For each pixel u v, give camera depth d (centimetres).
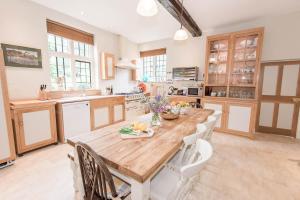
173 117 206
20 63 268
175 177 129
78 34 368
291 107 348
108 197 104
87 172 102
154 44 525
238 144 303
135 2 278
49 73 311
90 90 404
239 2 276
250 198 161
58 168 210
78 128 316
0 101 200
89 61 408
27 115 242
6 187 172
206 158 96
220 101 365
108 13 323
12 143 214
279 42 338
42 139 263
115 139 136
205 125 159
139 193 90
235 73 370
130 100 457
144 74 583
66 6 295
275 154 261
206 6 289
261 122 383
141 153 109
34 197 159
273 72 359
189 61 458
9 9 251
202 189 174
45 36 300
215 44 389
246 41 350
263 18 346
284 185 182
